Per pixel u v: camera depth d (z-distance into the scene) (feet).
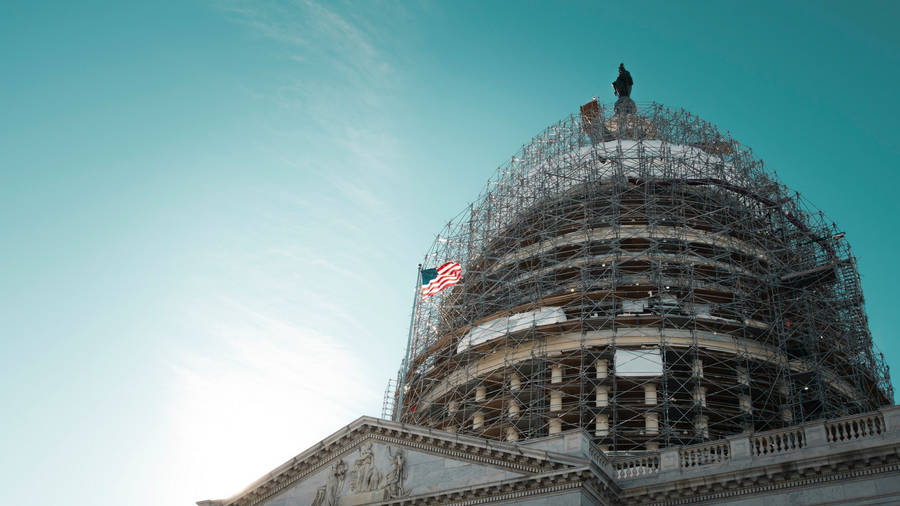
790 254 240.53
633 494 144.56
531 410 205.57
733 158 273.13
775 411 206.28
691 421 198.29
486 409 220.23
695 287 219.61
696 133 297.12
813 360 210.79
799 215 247.29
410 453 163.02
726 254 226.79
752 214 243.40
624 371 201.26
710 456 144.46
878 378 224.74
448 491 151.74
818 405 209.05
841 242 236.22
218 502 185.37
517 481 144.97
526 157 290.76
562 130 302.25
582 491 139.23
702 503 140.05
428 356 243.81
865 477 128.06
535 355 212.23
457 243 269.44
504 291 238.68
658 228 237.25
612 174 254.06
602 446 194.90
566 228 246.27
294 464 175.63
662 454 148.87
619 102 334.85
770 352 209.36
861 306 229.04
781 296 223.51
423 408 232.32
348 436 172.04
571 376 208.23
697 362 203.31
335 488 167.53
